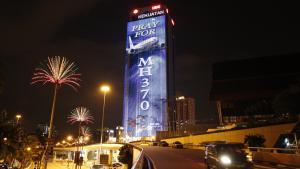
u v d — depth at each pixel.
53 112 28.98
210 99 107.94
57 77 29.86
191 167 21.09
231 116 101.31
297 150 23.91
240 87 108.31
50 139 27.36
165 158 28.48
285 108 68.50
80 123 64.25
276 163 25.67
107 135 164.38
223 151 17.94
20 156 60.06
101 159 67.62
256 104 96.38
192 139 74.94
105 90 46.34
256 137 55.81
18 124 46.53
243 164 16.94
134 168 8.59
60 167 98.69
